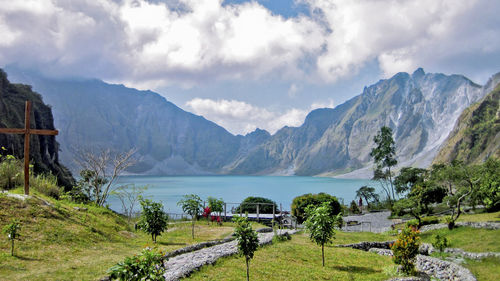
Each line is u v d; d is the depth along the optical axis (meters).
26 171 23.23
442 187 47.38
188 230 32.00
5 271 13.62
